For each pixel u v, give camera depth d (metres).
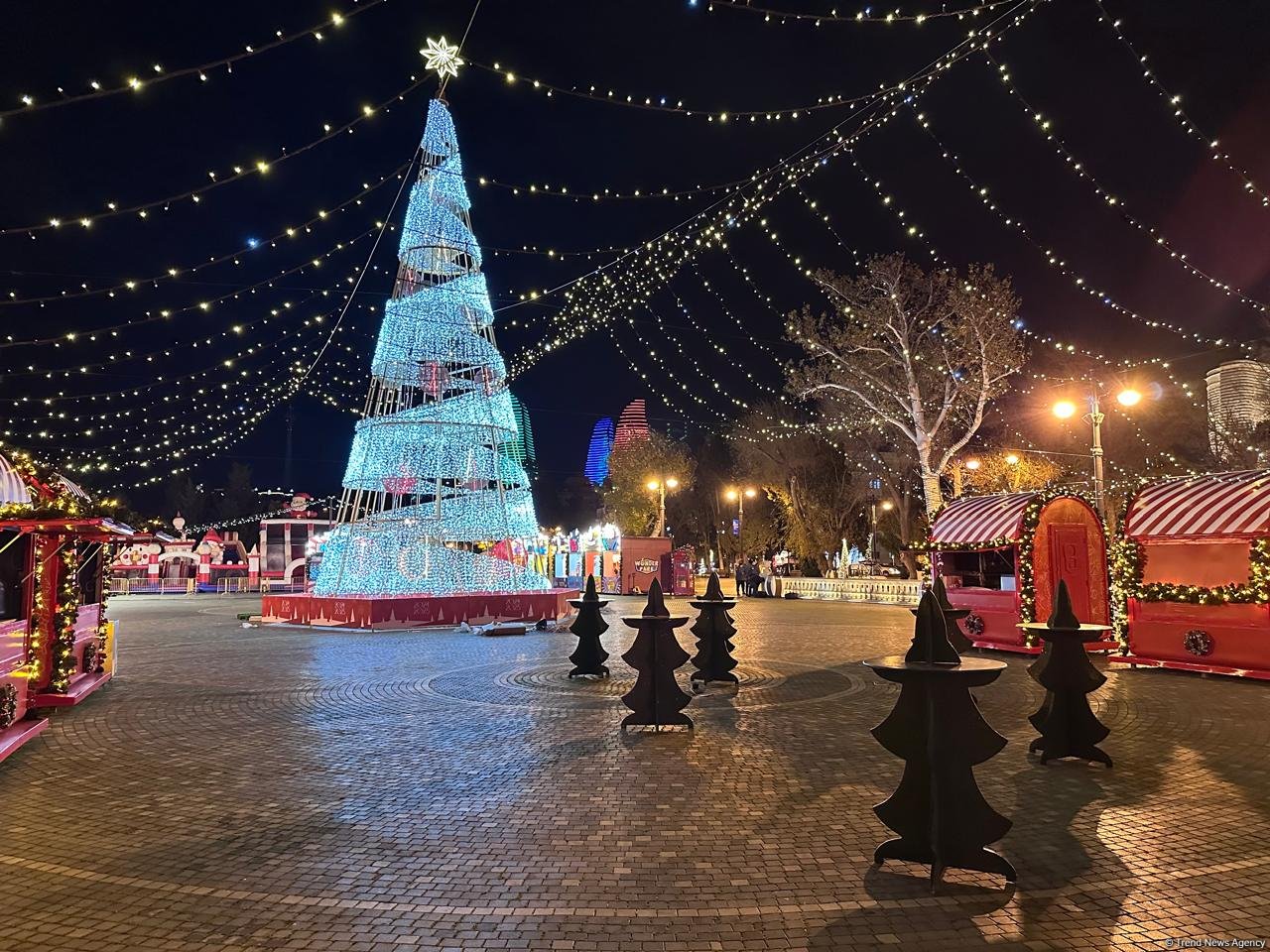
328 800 5.84
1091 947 3.67
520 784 6.21
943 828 4.40
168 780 6.39
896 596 29.34
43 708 9.31
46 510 8.02
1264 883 4.37
